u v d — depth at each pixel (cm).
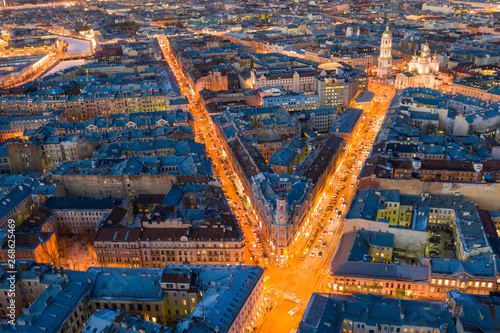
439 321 16888
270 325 19000
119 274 19550
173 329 16012
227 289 17862
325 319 17000
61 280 19212
